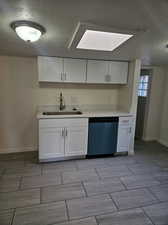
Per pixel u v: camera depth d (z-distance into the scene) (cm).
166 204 196
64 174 256
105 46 212
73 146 301
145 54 258
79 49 231
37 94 331
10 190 213
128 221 169
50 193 209
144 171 274
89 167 281
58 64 297
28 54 282
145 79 427
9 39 189
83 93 357
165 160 319
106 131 314
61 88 342
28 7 114
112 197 205
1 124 322
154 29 152
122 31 155
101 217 173
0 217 169
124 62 332
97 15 126
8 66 307
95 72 319
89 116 298
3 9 117
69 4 109
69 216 173
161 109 423
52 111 334
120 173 264
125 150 335
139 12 120
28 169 268
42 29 154
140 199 203
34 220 167
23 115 331
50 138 287
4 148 330
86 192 213
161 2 104
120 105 373
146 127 425
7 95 317
